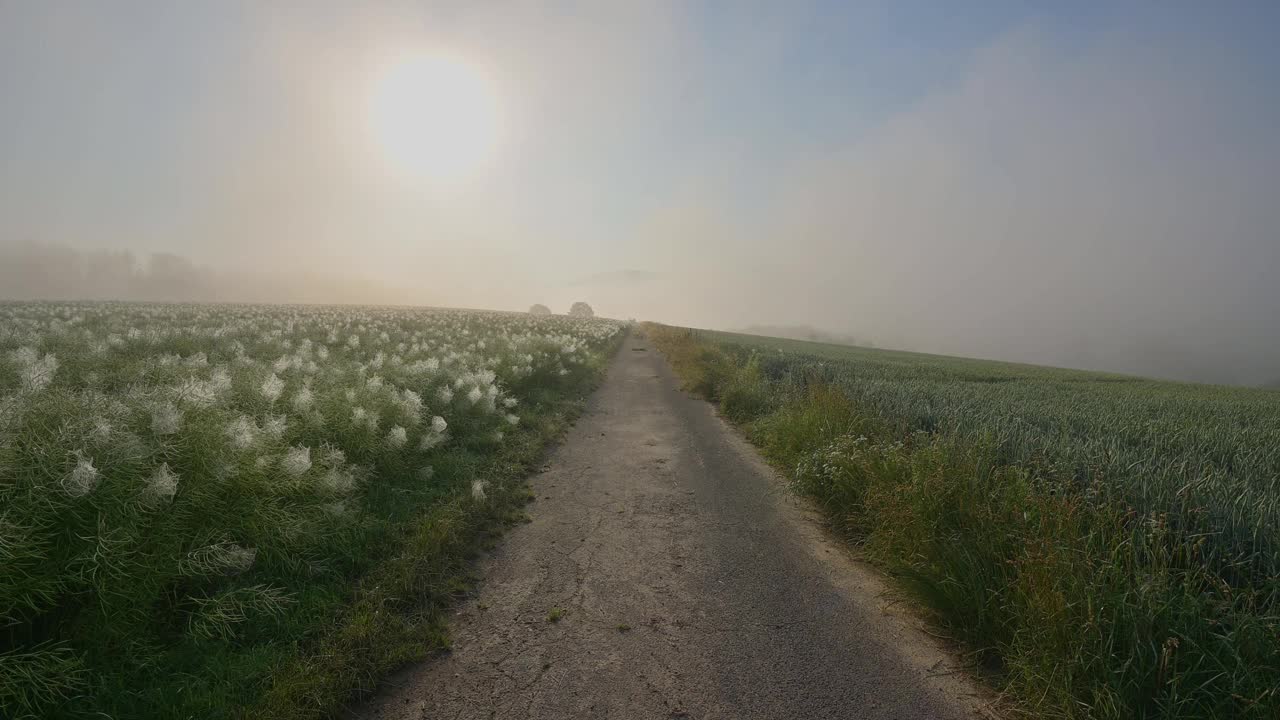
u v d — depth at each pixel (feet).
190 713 8.62
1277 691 8.44
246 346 39.22
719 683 10.39
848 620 12.90
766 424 32.32
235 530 12.05
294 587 12.30
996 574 12.52
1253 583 12.37
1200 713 8.69
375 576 13.28
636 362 77.97
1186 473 19.56
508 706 9.55
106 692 8.62
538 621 12.34
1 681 7.66
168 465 11.29
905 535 15.24
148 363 23.09
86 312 68.74
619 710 9.55
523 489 21.04
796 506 20.81
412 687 9.95
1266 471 21.53
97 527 9.38
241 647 10.33
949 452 18.70
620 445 29.37
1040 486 16.58
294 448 15.37
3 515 8.36
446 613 12.46
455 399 28.27
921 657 11.56
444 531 15.37
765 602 13.57
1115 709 8.75
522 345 51.34
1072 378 102.94
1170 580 11.14
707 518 19.21
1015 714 9.91
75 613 9.23
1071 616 10.14
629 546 16.62
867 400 34.01
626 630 12.11
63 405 11.40
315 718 8.85
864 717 9.64
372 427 19.12
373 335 57.77
